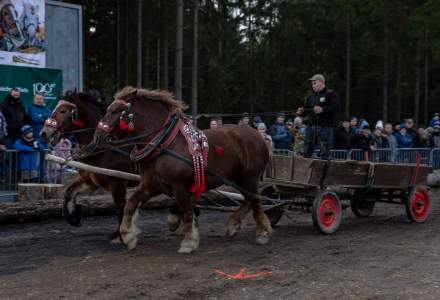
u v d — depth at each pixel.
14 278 5.77
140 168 6.96
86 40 23.88
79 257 6.73
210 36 23.78
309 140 8.98
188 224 6.90
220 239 7.95
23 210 8.77
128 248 7.10
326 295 5.16
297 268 6.17
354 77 32.94
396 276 5.82
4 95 11.44
